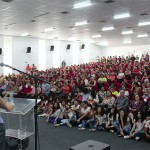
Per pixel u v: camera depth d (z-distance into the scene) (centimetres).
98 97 711
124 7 764
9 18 920
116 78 930
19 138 300
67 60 1948
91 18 958
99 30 1319
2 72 1473
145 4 726
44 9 777
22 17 907
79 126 603
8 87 735
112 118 561
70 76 1096
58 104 669
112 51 2306
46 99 781
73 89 841
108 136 522
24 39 1600
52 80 1012
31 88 882
